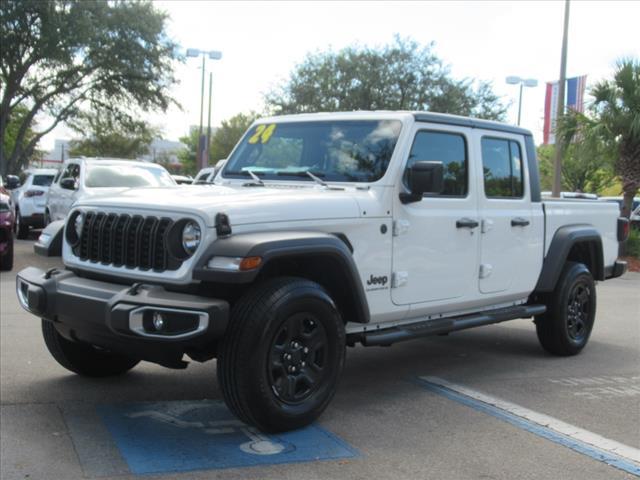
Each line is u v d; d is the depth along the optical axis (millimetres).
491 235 5730
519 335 7797
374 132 5184
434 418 4750
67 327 4441
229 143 52750
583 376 6008
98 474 3678
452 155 5477
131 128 33219
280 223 4211
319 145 5371
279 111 30172
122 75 30281
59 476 3650
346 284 4477
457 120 5520
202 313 3768
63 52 27438
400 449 4145
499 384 5691
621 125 16734
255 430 4375
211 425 4465
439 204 5277
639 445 4309
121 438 4215
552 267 6363
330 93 29016
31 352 6242
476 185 5625
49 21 26781
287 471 3760
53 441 4148
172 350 4094
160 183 12992
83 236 4586
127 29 29328
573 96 19016
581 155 17688
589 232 6762
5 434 4250
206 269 3885
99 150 42406
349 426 4535
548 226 6395
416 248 5074
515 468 3896
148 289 4008
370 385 5586
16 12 26344
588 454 4133
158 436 4254
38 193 17438
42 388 5219
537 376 5980
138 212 4254
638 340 7637
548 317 6598
